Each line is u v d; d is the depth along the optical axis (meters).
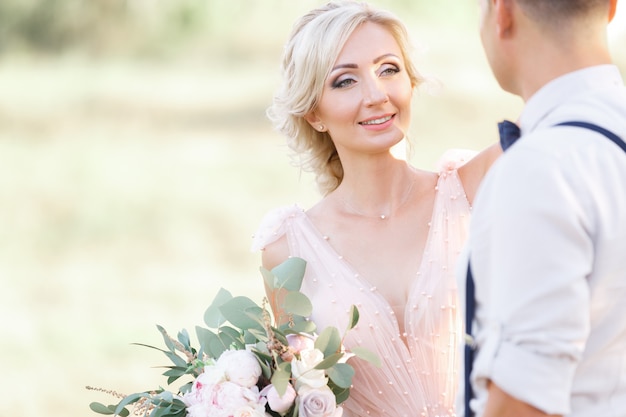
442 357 3.14
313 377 2.74
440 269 3.16
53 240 12.63
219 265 11.18
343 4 3.24
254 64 28.28
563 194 1.93
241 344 2.93
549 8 2.06
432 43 25.48
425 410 3.14
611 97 2.06
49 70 28.08
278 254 3.34
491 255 2.01
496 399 1.98
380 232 3.26
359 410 3.17
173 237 12.59
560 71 2.09
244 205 14.20
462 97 19.61
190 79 26.50
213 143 19.09
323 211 3.36
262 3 32.88
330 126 3.24
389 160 3.26
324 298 3.21
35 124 21.25
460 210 3.23
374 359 2.83
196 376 2.96
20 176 16.56
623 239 1.98
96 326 9.04
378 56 3.14
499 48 2.16
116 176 16.47
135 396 2.85
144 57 30.67
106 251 12.04
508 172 1.98
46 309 9.67
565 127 2.02
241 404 2.70
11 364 8.12
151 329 8.87
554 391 1.93
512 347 1.95
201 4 32.00
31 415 7.13
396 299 3.19
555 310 1.91
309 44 3.17
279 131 3.43
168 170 16.92
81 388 7.54
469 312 2.10
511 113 18.64
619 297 2.01
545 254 1.92
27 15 31.14
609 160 1.99
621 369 2.05
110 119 21.75
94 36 31.45
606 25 2.11
